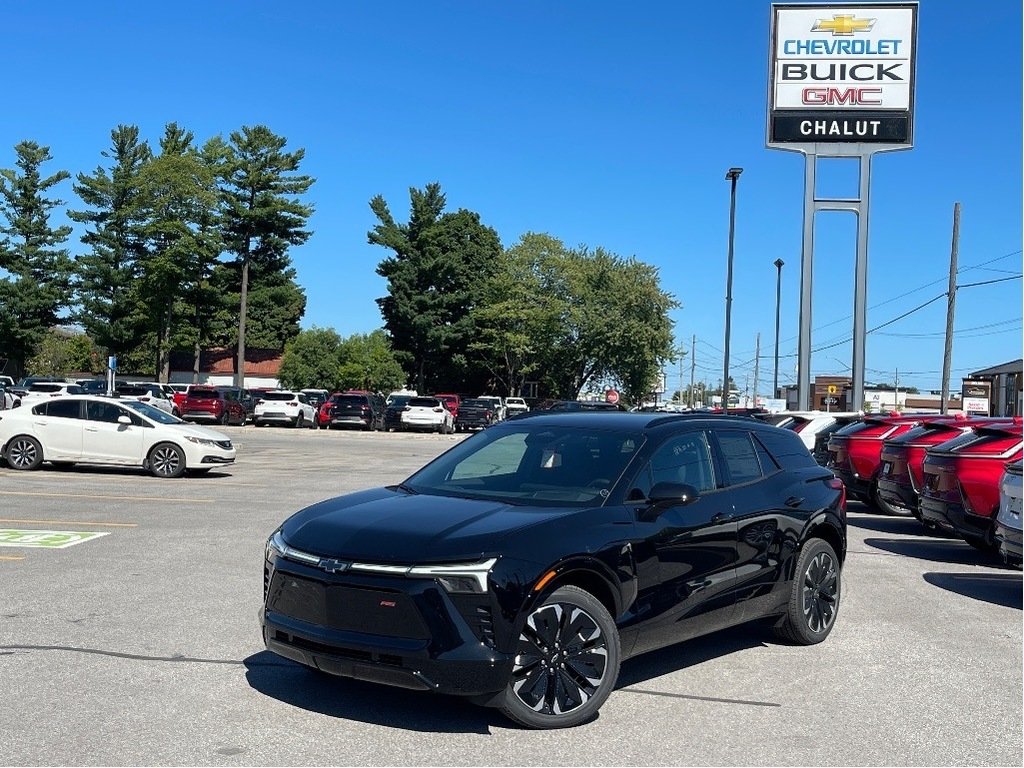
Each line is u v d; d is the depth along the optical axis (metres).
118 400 19.59
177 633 6.94
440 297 73.81
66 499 14.71
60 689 5.64
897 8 28.77
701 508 6.34
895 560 11.56
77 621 7.22
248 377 78.75
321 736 4.98
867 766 4.79
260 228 67.69
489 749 4.88
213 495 15.98
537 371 75.75
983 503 10.98
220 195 65.75
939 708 5.74
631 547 5.63
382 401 50.81
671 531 5.97
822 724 5.41
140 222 64.50
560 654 5.21
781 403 44.56
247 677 5.95
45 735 4.88
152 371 79.81
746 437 7.24
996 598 9.23
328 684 5.85
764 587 6.80
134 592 8.25
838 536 7.66
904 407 90.94
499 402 56.38
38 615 7.38
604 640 5.36
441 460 6.96
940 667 6.68
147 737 4.90
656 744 5.02
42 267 68.56
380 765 4.62
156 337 69.12
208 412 43.62
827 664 6.73
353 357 75.19
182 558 9.91
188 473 20.34
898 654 7.03
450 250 75.56
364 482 19.03
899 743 5.12
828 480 7.80
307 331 76.56
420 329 73.94
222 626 7.15
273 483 18.53
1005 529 9.44
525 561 5.07
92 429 19.02
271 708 5.39
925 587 9.77
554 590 5.24
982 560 11.66
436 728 5.16
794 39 29.22
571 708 5.23
